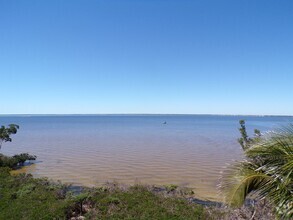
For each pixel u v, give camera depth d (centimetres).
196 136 7356
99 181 2309
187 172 2709
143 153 4084
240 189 509
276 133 493
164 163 3231
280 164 475
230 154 3972
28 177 1998
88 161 3366
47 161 3375
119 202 1379
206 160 3447
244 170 519
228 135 7700
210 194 1875
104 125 14512
